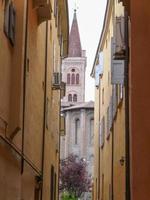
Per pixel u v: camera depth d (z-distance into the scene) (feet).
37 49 64.90
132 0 42.50
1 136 40.16
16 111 46.93
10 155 45.14
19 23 48.39
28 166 56.70
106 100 104.53
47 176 78.64
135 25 42.06
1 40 42.57
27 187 56.59
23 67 49.49
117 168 78.13
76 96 417.90
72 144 317.01
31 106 59.52
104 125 108.47
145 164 39.55
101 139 115.14
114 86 84.23
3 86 43.60
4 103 44.14
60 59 110.73
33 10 60.03
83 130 315.37
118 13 81.05
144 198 39.06
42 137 71.36
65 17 109.70
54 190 93.66
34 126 62.64
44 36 72.54
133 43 41.83
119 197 74.90
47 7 62.28
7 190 44.24
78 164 252.01
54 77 86.89
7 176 44.14
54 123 92.43
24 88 50.55
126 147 61.16
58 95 104.78
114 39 65.82
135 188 39.32
